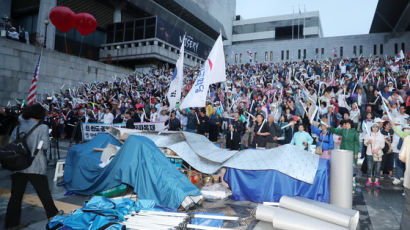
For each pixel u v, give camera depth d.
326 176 5.26
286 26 57.50
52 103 16.86
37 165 3.87
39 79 21.86
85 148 6.50
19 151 3.63
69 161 6.48
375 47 37.97
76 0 32.38
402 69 19.95
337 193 4.95
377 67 21.91
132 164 5.15
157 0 39.00
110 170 5.36
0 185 5.94
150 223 3.89
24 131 3.83
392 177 7.82
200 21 46.34
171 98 9.93
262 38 59.91
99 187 5.38
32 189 5.74
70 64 24.56
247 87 14.98
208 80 8.24
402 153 3.83
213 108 11.41
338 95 11.98
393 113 9.56
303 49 41.66
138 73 31.69
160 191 4.90
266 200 5.23
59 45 31.50
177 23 42.69
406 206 3.67
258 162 5.62
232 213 4.71
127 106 15.25
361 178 7.76
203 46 43.12
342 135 7.34
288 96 12.54
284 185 5.20
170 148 6.65
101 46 36.75
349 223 3.77
